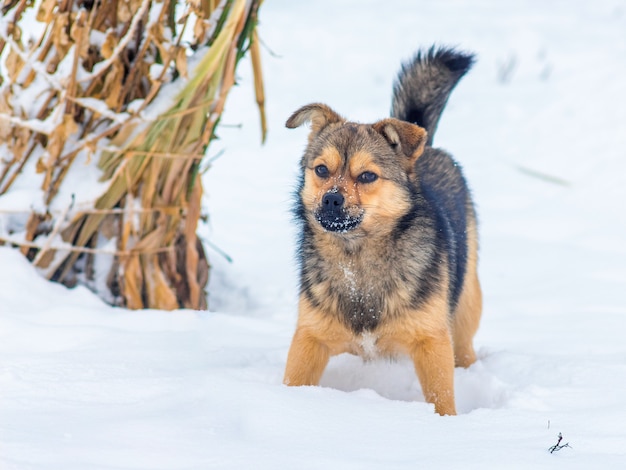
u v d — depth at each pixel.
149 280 8.77
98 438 4.55
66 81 8.13
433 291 6.64
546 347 8.00
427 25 28.55
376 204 6.67
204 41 8.59
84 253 8.78
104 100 8.34
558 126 18.84
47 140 8.49
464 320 8.00
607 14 29.95
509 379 6.95
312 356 6.72
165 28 8.34
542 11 30.45
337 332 6.73
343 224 6.55
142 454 4.34
